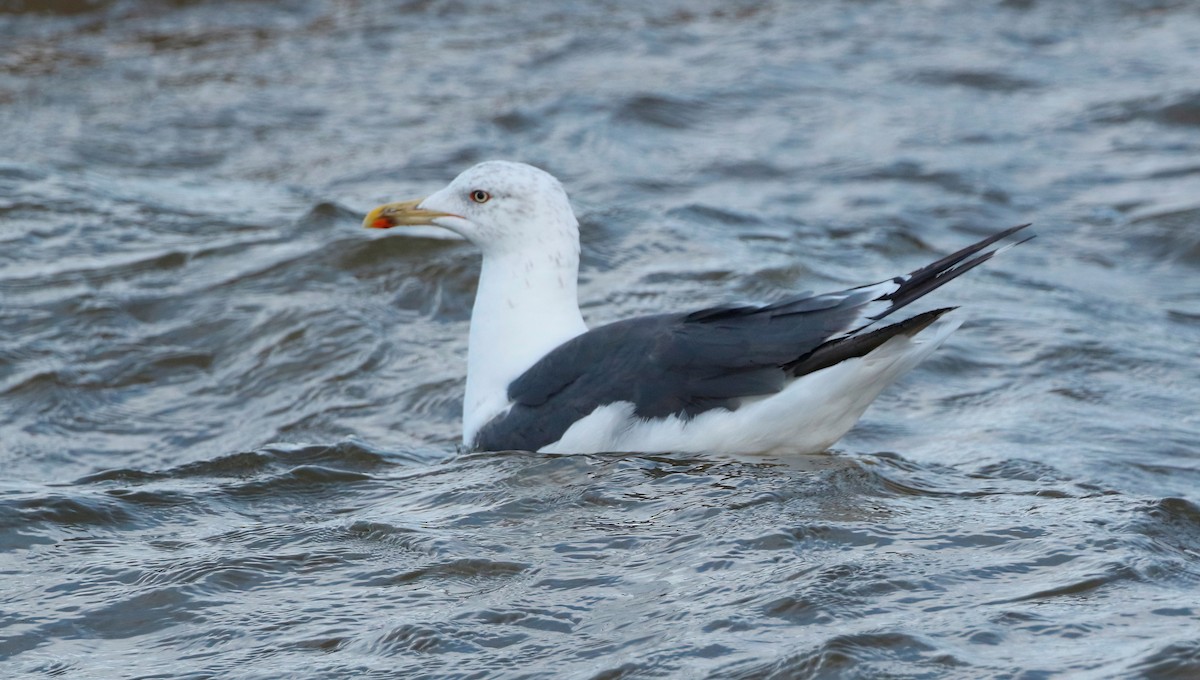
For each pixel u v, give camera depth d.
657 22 29.22
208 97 24.61
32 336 14.33
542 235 11.52
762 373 10.20
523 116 23.55
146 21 28.86
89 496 9.73
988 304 15.63
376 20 29.19
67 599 8.02
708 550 8.19
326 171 21.33
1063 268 17.92
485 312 11.59
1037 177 21.34
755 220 18.86
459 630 7.29
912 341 10.12
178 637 7.50
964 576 7.75
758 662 6.73
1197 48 27.09
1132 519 8.80
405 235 16.50
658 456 10.28
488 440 10.94
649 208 18.66
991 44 27.61
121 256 16.30
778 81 25.53
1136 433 11.97
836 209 19.91
